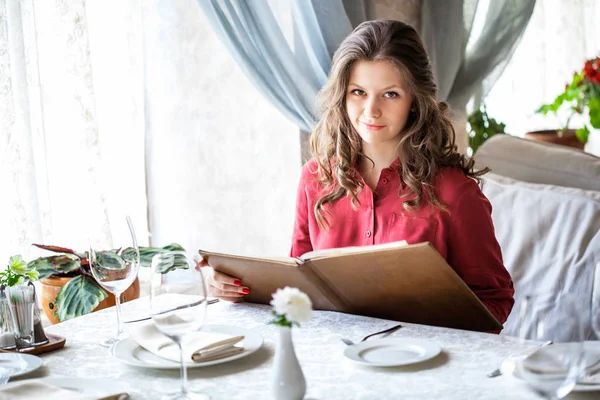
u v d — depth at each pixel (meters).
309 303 1.12
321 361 1.34
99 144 3.04
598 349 1.31
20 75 2.88
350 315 1.63
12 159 2.88
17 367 1.35
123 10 3.20
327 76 3.18
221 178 3.51
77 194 3.04
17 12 2.87
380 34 1.89
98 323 1.67
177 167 3.52
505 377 1.20
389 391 1.18
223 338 1.36
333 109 2.00
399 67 1.87
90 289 2.41
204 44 3.42
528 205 2.36
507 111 4.51
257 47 3.07
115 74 3.21
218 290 1.76
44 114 3.02
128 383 1.28
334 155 2.06
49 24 2.99
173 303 1.17
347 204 2.03
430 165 1.93
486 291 1.86
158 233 3.57
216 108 3.46
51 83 3.02
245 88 3.42
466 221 1.89
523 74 4.47
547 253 2.26
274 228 3.49
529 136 4.26
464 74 3.79
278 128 3.41
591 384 1.14
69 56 2.98
